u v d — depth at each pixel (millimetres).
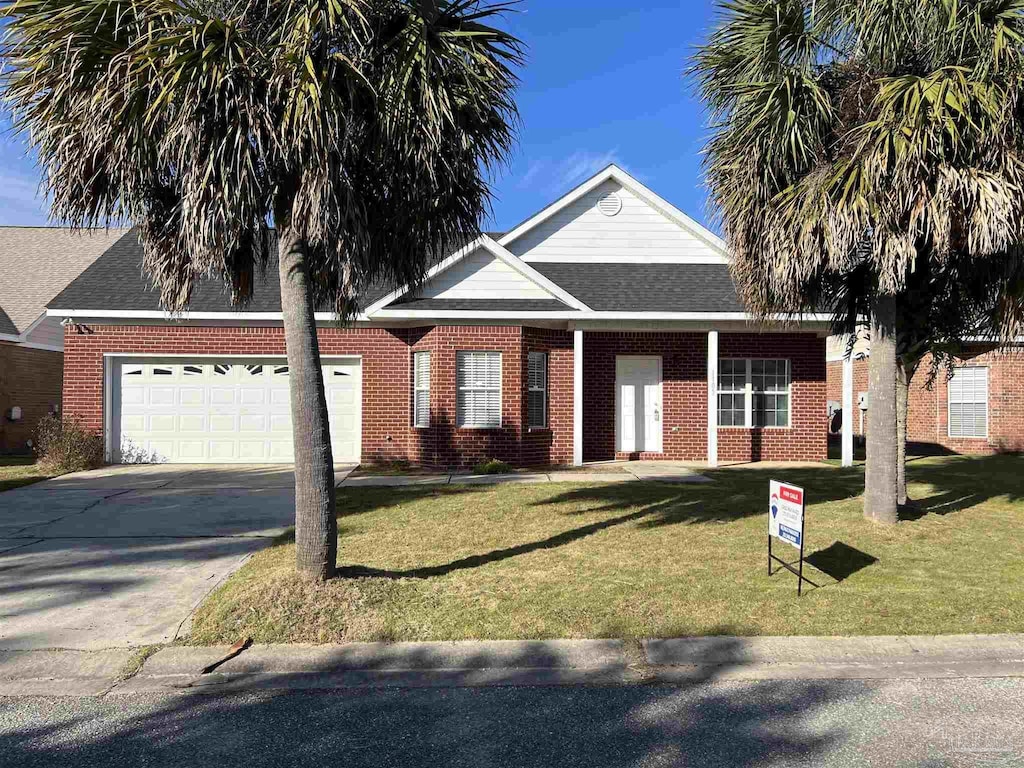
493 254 13461
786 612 4910
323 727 3545
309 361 5242
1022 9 6199
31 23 4695
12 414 17312
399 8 5246
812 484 10859
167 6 4625
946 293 8516
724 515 8242
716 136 7848
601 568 5965
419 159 5445
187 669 4223
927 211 6199
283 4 4895
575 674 4168
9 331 17281
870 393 7719
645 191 15656
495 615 4859
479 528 7598
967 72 6230
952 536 7039
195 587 5688
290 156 4926
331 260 5469
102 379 13633
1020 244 6691
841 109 7289
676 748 3305
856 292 8641
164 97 4508
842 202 6395
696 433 14828
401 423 13953
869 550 6535
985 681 4035
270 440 14000
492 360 13531
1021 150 6359
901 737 3396
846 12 6945
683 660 4309
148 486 10969
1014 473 12203
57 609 5180
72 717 3662
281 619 4699
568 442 14312
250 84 4656
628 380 14930
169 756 3256
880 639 4496
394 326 13922
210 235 4770
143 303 13617
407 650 4383
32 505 9336
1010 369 16672
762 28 7160
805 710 3686
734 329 13906
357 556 6371
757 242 7688
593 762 3184
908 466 13531
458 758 3227
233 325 13875
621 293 13945
